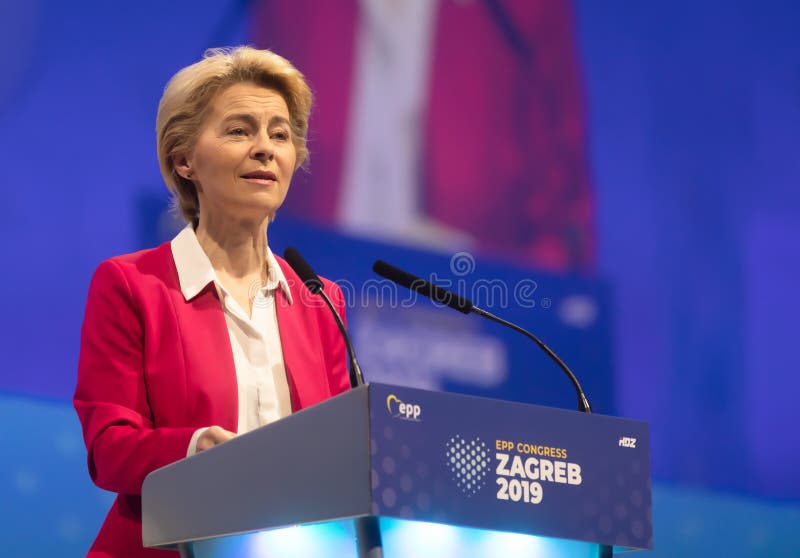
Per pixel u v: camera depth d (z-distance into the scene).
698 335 16.58
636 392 15.89
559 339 15.34
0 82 11.92
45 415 11.68
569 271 15.61
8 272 11.67
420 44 14.89
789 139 17.92
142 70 12.85
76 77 12.41
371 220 14.19
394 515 4.47
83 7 12.55
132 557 6.47
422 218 14.59
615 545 5.25
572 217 15.77
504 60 15.56
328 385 7.49
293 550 5.18
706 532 16.05
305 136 8.12
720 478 16.33
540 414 5.10
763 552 16.50
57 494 11.65
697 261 16.77
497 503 4.84
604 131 16.28
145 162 12.73
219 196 7.43
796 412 17.14
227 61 7.65
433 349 14.27
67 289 11.99
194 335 7.06
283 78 7.75
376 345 13.84
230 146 7.42
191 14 13.30
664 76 16.97
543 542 5.19
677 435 16.16
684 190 16.86
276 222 13.49
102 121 12.49
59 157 12.16
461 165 14.97
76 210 12.18
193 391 6.89
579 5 16.34
